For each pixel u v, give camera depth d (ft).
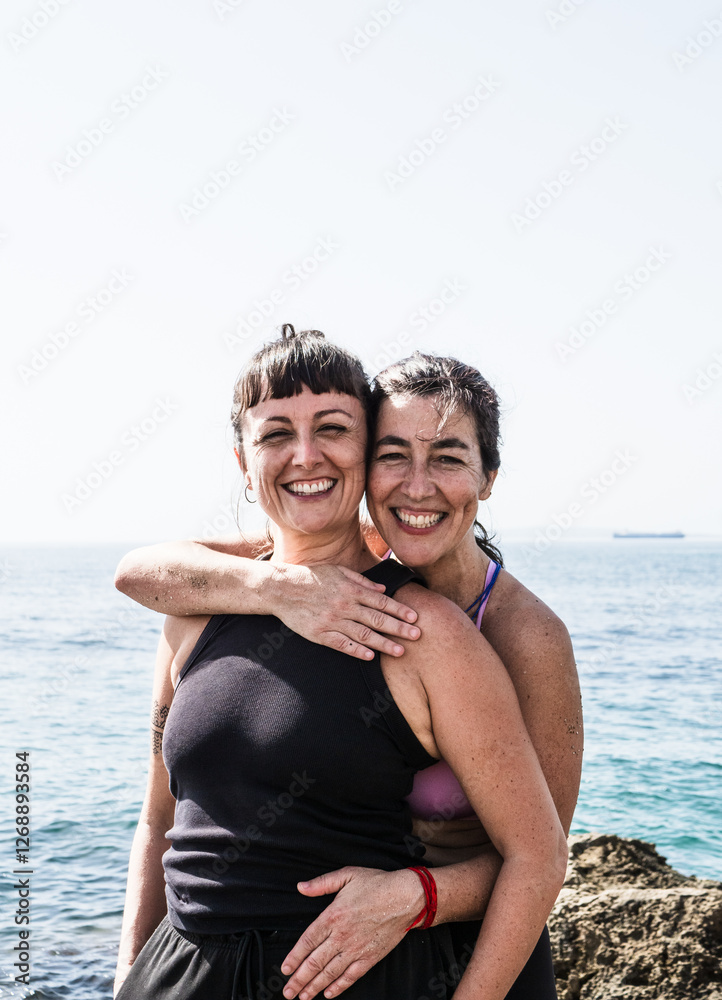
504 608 9.24
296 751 7.36
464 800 8.21
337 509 8.29
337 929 7.04
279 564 8.40
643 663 77.97
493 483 9.27
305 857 7.34
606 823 34.83
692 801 37.65
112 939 22.33
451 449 8.43
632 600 145.59
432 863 8.14
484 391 8.94
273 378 8.11
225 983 7.22
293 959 7.07
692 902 16.08
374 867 7.50
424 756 7.75
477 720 7.45
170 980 7.51
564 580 211.41
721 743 48.32
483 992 7.14
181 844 7.80
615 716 56.18
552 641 8.97
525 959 7.30
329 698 7.51
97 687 66.23
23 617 122.21
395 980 7.30
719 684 67.41
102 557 448.24
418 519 8.49
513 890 7.30
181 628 8.83
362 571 8.67
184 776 7.86
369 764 7.45
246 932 7.26
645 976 15.33
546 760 8.77
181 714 7.95
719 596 156.25
